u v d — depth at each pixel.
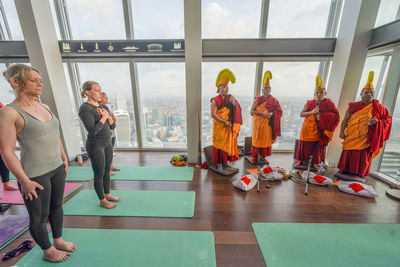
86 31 3.73
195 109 3.33
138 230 1.76
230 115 2.98
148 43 3.40
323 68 3.78
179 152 4.27
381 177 2.88
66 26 3.68
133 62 3.77
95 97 1.76
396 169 2.90
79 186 2.62
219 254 1.50
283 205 2.20
